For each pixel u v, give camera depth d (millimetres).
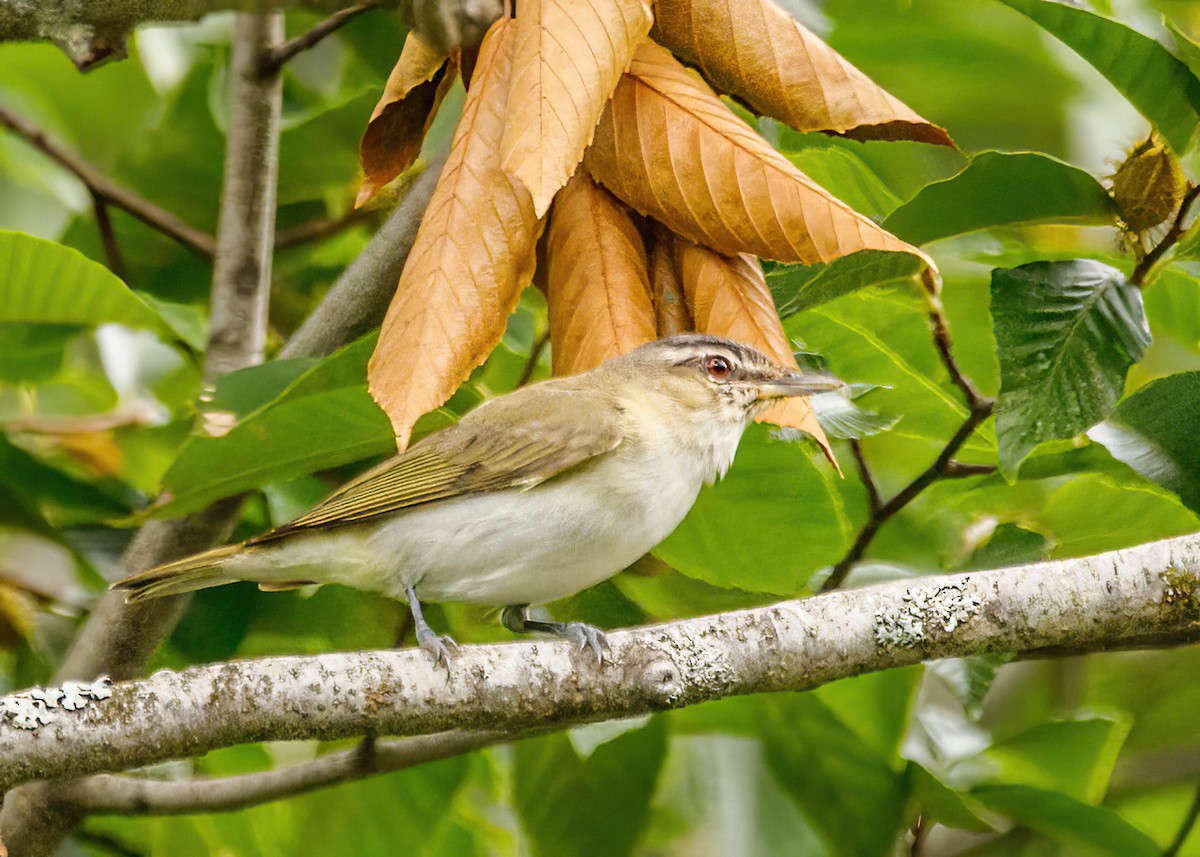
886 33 13930
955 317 12578
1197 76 9461
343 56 14945
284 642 11992
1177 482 9625
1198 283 11734
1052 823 11680
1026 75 14352
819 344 11734
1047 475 10867
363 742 9961
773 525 10992
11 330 12930
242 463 9469
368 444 9664
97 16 8672
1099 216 9984
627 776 12133
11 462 12383
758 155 7695
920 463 13844
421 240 7562
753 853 12703
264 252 11305
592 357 7777
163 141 14375
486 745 10055
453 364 7352
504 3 8148
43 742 7004
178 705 7199
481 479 9203
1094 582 7938
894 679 12234
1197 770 13867
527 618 10000
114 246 13258
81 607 12477
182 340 11438
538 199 6969
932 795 11734
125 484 12836
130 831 12422
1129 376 15328
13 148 15094
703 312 7980
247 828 12414
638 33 7438
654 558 11531
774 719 12281
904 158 12547
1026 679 14797
